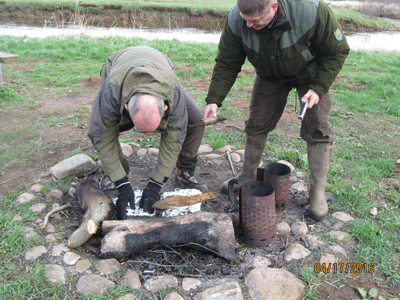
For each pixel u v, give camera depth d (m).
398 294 2.26
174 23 20.91
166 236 2.44
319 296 2.22
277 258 2.54
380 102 6.23
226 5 25.44
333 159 4.05
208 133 4.69
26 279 2.25
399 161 3.96
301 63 2.49
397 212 3.09
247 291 2.24
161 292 2.20
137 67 2.17
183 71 7.68
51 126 4.75
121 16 21.33
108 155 2.47
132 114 2.04
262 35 2.39
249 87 6.99
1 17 19.53
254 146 3.12
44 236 2.64
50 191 3.18
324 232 2.80
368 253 2.57
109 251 2.36
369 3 27.25
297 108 5.91
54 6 20.94
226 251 2.41
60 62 8.61
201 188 3.30
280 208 3.02
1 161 3.75
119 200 2.59
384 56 10.45
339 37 2.37
